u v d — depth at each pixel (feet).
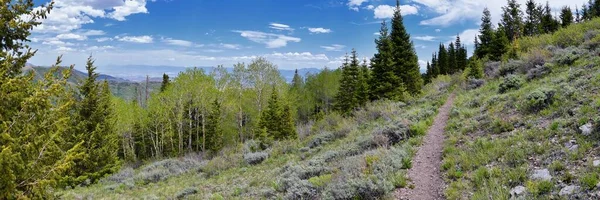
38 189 18.57
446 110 68.44
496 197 25.20
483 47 172.55
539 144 31.86
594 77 45.11
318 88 209.87
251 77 160.86
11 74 20.80
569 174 24.71
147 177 75.97
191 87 137.28
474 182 29.40
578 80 46.42
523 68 78.07
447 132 48.49
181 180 70.79
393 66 115.44
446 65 245.65
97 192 63.16
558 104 40.37
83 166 72.90
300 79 263.90
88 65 79.20
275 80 168.14
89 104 77.66
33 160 19.17
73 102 22.22
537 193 24.16
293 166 52.47
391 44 118.83
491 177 28.37
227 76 151.64
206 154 112.57
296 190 36.37
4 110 18.45
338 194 31.35
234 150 98.73
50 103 20.06
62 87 20.76
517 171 28.04
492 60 142.72
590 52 63.98
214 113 149.38
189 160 96.17
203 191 52.19
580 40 83.15
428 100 94.68
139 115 149.38
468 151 36.96
